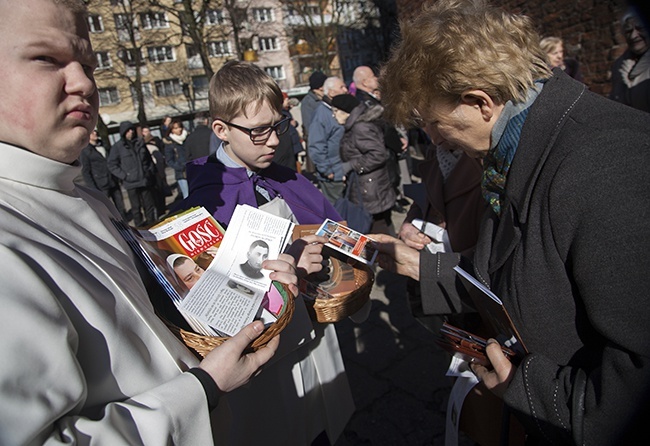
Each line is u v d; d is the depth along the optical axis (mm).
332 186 4648
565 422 862
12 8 684
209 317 962
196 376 830
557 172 814
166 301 1070
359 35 32688
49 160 772
